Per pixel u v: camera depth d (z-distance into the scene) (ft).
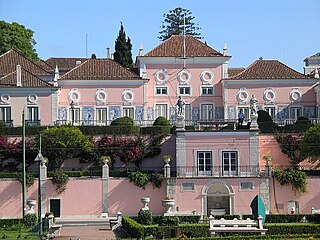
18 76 251.39
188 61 268.21
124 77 263.90
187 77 268.00
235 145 219.20
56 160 226.38
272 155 232.53
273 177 215.31
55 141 225.15
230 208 214.28
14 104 249.34
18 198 214.48
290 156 231.30
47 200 214.69
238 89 264.11
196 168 218.38
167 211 203.10
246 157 219.00
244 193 214.69
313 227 164.45
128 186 216.54
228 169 218.59
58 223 200.13
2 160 228.43
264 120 241.35
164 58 267.18
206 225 166.30
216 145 219.00
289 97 264.31
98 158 228.84
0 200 213.87
